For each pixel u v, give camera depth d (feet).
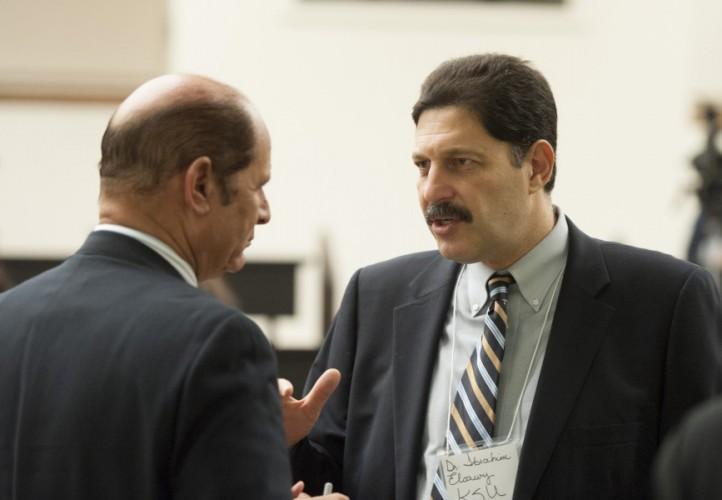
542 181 7.71
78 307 6.13
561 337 7.63
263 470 5.71
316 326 29.71
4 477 5.95
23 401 5.98
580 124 31.71
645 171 31.76
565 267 7.88
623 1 31.58
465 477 7.34
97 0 30.14
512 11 31.50
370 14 31.27
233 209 6.33
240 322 5.94
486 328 7.76
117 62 30.40
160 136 6.18
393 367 8.03
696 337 7.55
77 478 5.78
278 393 6.07
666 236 31.73
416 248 31.55
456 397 7.68
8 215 30.66
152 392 5.77
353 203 31.48
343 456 8.31
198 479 5.65
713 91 31.27
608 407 7.43
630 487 7.36
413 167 31.50
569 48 31.58
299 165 31.35
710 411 4.37
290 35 31.19
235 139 6.27
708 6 31.22
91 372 5.90
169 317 5.93
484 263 7.97
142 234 6.29
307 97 31.32
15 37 30.07
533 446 7.33
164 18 30.48
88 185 30.83
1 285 12.84
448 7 31.42
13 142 30.66
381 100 31.45
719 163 24.07
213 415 5.73
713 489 4.17
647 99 31.65
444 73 7.56
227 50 30.99
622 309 7.70
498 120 7.36
